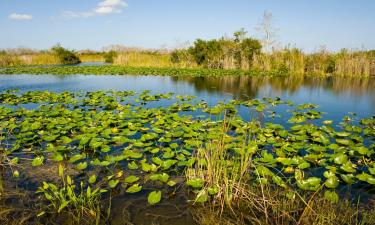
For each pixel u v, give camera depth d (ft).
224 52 65.41
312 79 47.57
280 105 25.02
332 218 8.52
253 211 9.06
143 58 78.95
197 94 31.60
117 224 8.52
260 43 63.67
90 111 20.79
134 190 10.09
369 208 9.23
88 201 9.21
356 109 24.13
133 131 15.76
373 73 51.83
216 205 9.39
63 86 38.52
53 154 13.03
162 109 21.20
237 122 17.49
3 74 55.98
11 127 16.42
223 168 10.32
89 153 13.71
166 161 11.87
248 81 44.39
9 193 10.18
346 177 10.64
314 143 14.48
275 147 14.16
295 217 8.75
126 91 31.09
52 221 8.64
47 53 100.12
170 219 8.73
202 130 15.96
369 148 13.60
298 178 10.54
